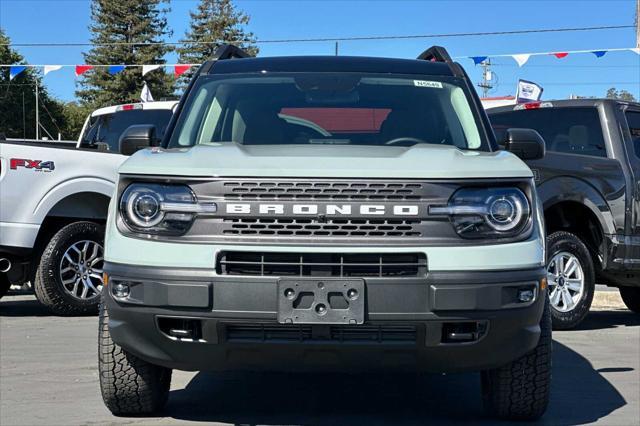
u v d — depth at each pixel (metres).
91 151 8.02
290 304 3.62
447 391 5.23
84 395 4.98
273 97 5.00
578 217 7.93
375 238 3.68
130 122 9.80
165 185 3.82
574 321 7.66
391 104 4.97
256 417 4.54
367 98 5.00
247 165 3.79
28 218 7.59
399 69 5.31
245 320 3.66
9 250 7.55
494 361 3.86
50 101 70.31
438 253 3.68
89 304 8.10
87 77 69.44
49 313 8.47
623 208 7.74
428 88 5.12
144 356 3.92
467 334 3.74
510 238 3.79
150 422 4.39
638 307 9.59
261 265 3.68
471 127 4.86
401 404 4.90
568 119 8.26
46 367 5.79
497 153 4.32
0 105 65.56
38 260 7.91
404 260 3.70
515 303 3.75
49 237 8.04
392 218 3.69
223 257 3.69
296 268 3.68
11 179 7.51
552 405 4.91
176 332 3.78
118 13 69.50
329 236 3.68
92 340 6.82
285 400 4.95
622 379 5.68
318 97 5.00
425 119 4.88
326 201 3.69
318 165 3.78
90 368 5.76
